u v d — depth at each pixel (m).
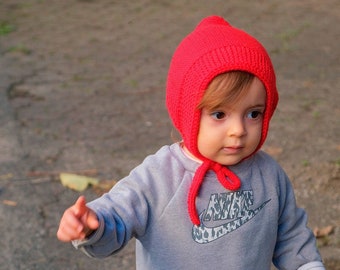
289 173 4.30
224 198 2.22
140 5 9.17
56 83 6.07
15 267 3.35
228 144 2.16
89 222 1.94
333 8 9.01
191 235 2.18
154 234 2.19
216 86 2.11
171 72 2.27
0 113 5.33
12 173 4.33
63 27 8.04
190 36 2.28
